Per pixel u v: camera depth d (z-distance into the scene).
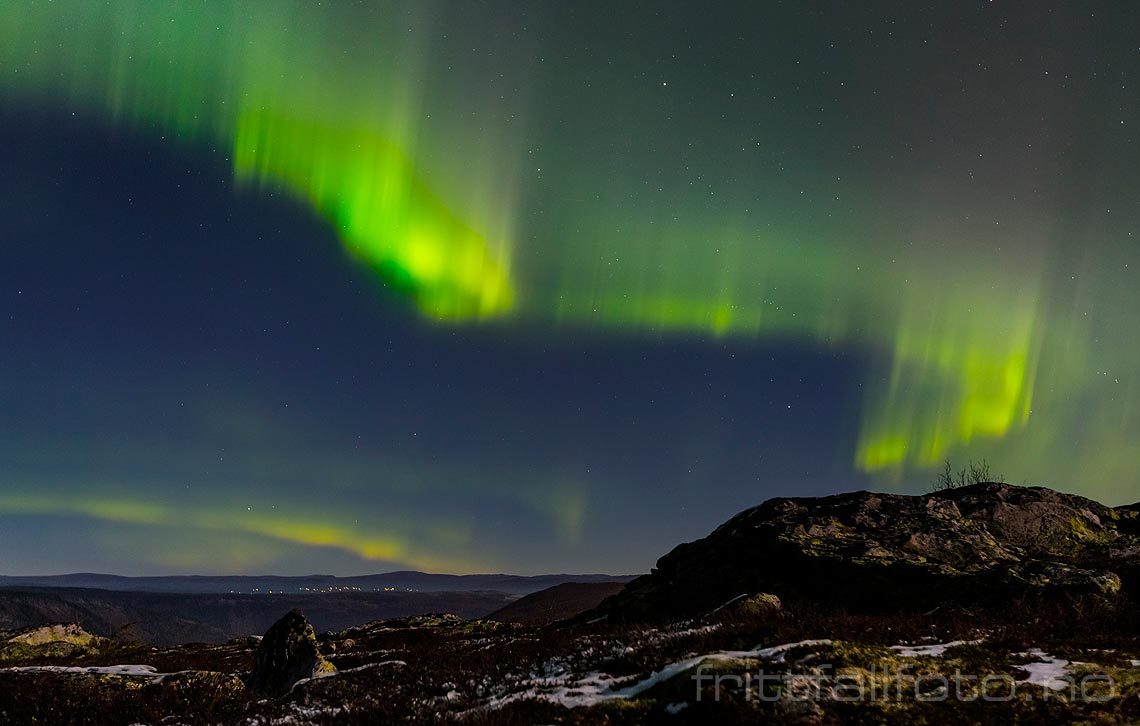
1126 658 13.31
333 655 27.41
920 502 30.19
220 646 39.31
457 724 12.51
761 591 25.72
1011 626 17.23
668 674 13.34
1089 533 28.19
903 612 22.12
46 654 33.75
